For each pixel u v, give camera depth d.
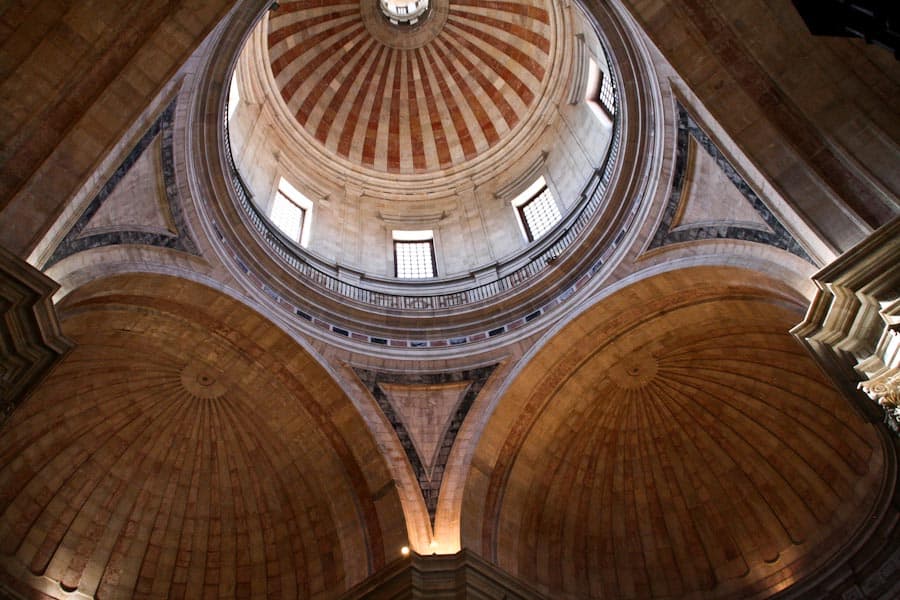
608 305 17.05
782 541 18.25
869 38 7.49
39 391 16.03
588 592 18.64
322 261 21.08
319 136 25.14
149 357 17.19
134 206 14.32
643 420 19.17
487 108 25.88
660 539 19.27
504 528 17.70
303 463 18.45
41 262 11.81
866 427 16.53
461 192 24.95
